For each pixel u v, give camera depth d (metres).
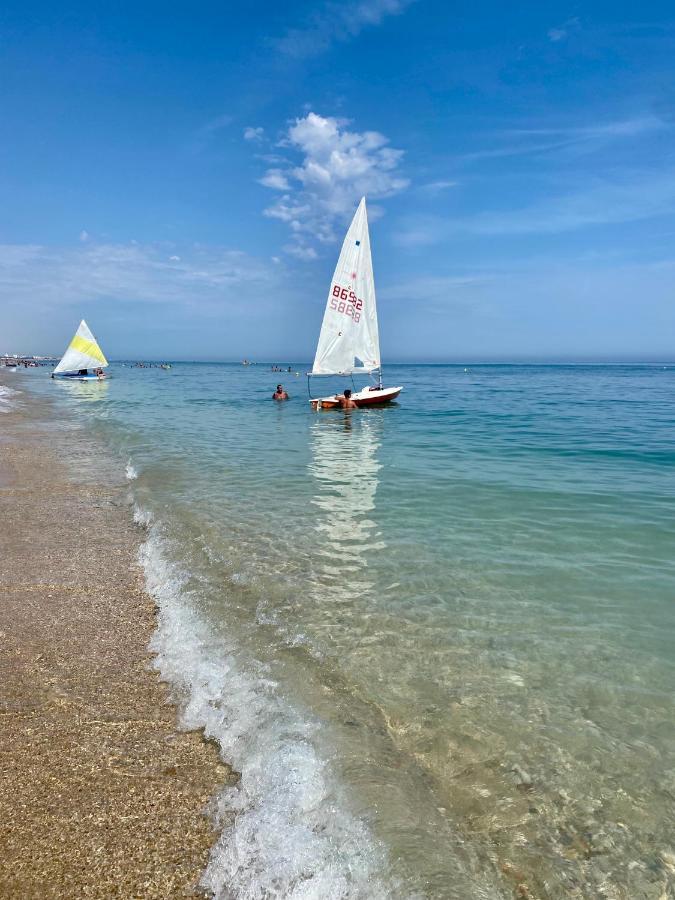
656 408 31.06
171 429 21.45
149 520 8.49
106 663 4.49
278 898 2.42
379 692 4.02
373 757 3.31
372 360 28.56
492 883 2.51
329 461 14.16
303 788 3.02
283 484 11.24
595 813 2.94
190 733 3.62
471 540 7.59
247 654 4.54
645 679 4.22
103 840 2.78
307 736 3.49
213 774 3.23
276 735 3.50
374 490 10.71
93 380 60.31
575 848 2.72
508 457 14.96
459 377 88.75
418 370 140.75
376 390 29.97
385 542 7.48
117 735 3.59
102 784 3.16
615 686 4.13
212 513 8.90
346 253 26.72
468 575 6.31
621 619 5.23
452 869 2.56
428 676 4.25
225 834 2.78
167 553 6.99
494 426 22.61
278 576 6.26
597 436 19.38
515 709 3.84
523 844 2.73
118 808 2.98
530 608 5.46
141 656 4.61
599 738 3.54
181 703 3.95
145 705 3.92
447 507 9.42
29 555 7.04
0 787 3.13
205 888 2.50
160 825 2.86
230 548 7.19
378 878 2.50
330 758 3.28
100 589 5.98
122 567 6.64
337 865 2.56
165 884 2.53
